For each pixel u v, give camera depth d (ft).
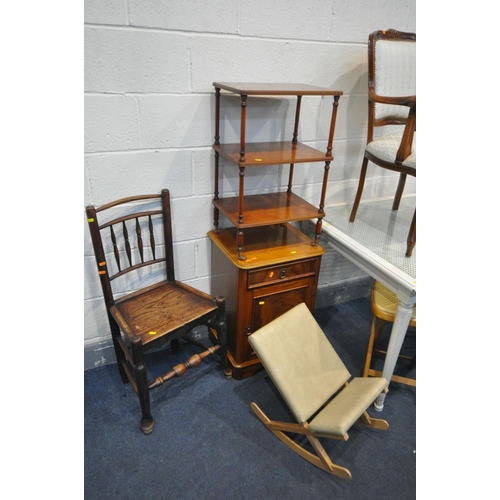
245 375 5.97
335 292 7.91
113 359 6.19
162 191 5.28
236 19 4.84
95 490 4.32
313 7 5.23
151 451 4.78
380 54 5.41
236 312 5.46
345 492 4.40
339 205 7.02
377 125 5.69
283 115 5.76
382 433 5.16
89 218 4.60
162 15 4.45
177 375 5.07
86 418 5.20
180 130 5.15
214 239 5.72
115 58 4.44
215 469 4.60
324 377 5.00
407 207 7.01
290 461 4.74
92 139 4.71
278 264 5.29
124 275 5.69
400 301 4.66
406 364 6.41
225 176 5.79
